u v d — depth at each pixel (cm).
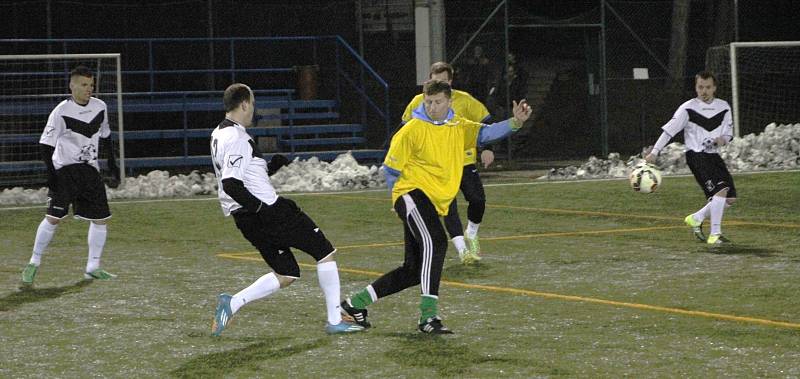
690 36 6044
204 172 4488
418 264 1411
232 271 1972
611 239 2302
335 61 5181
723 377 1138
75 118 1875
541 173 4091
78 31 4872
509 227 2547
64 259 2177
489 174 4112
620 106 5384
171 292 1755
